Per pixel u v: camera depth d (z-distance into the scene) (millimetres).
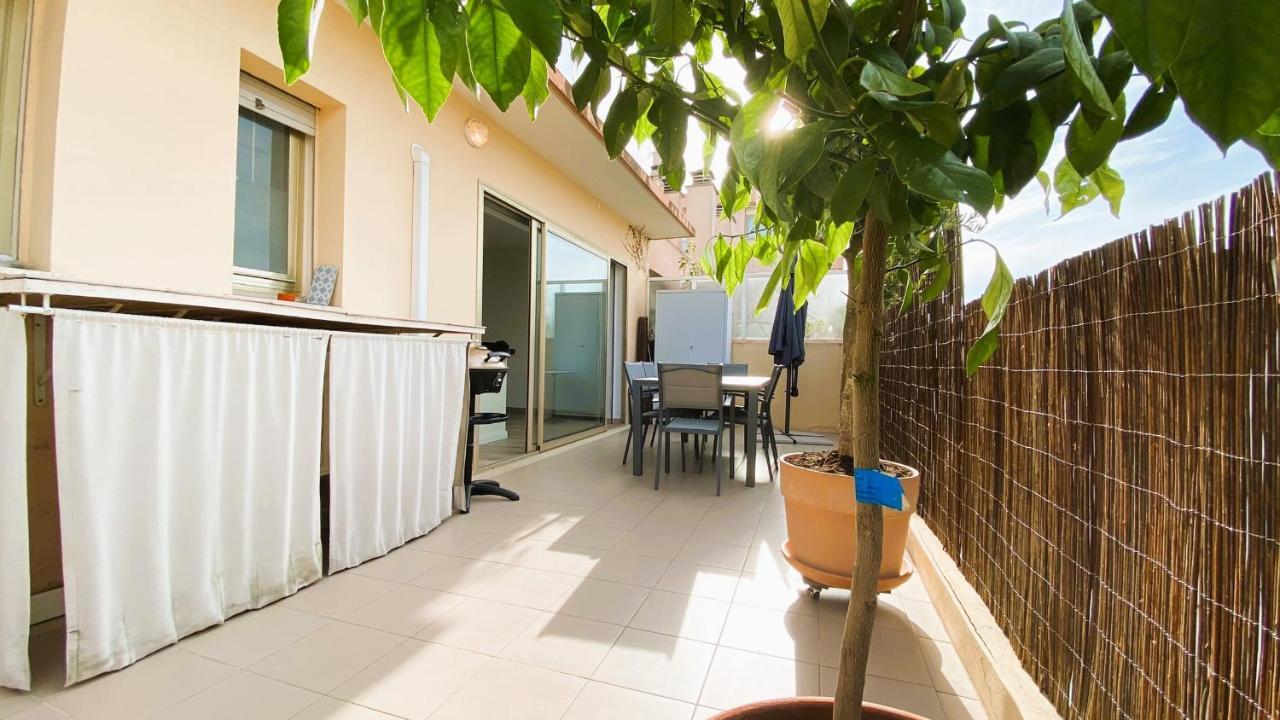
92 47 1721
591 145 4289
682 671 1518
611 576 2166
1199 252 886
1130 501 1036
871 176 507
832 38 551
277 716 1308
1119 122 480
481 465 4078
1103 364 1129
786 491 2023
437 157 3348
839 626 1785
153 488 1517
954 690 1486
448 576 2137
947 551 2199
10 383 1308
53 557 1703
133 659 1486
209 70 2064
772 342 5723
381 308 2887
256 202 2438
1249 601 785
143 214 1856
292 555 1962
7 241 1639
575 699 1389
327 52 2578
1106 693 1084
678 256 10109
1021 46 546
